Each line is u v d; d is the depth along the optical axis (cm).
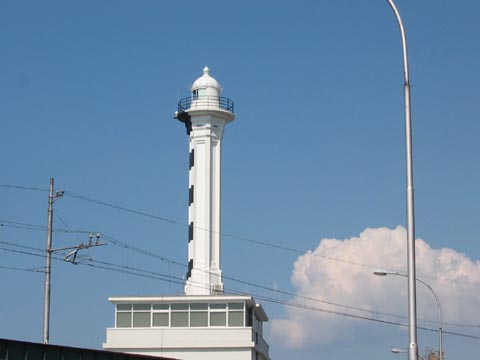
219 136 9288
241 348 8169
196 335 8238
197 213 9106
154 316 8344
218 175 9212
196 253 9019
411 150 2972
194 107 9212
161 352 8238
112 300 8331
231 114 9281
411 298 2884
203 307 8319
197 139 9231
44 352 4475
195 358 8219
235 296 8244
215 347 8188
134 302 8362
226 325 8250
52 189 5797
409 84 2997
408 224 2931
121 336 8306
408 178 2958
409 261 2906
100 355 4991
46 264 5697
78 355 4772
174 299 8306
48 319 5622
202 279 8900
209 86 9269
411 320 2877
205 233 9050
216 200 9162
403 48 3006
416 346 2858
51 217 5772
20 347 4319
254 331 8506
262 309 9062
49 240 5734
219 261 9056
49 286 5675
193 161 9219
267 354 9694
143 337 8281
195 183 9169
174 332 8262
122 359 5247
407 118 2983
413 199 2944
